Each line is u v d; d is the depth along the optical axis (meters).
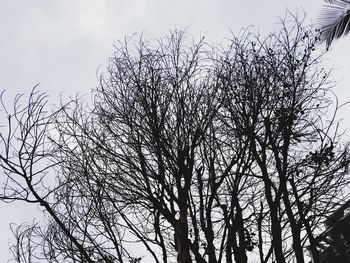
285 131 9.88
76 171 9.38
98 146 9.52
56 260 9.20
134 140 9.48
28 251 9.34
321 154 9.98
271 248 8.66
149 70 10.07
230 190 9.66
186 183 9.12
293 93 10.23
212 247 8.32
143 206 9.41
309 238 9.17
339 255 10.29
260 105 9.92
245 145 9.48
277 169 9.41
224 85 10.12
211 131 9.74
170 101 9.79
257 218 9.66
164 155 9.32
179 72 10.14
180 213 8.92
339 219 10.19
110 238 9.19
